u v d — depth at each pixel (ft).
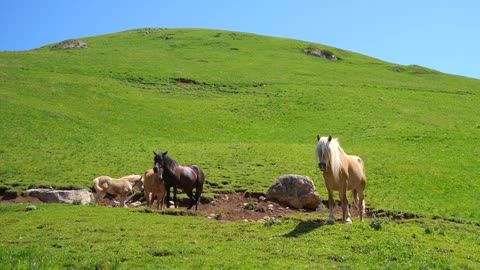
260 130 162.30
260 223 56.18
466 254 45.57
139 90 203.10
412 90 237.25
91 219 59.57
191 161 109.70
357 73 279.69
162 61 265.34
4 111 138.10
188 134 151.64
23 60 227.81
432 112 191.01
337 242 46.44
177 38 362.53
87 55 264.31
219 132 157.79
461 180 101.50
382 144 140.05
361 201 57.00
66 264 40.14
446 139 147.13
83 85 191.52
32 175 88.79
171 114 172.45
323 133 157.69
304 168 105.19
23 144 114.01
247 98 205.87
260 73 254.06
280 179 78.28
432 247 46.80
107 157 110.52
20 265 38.19
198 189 74.90
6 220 58.80
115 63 245.45
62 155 108.17
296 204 75.20
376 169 108.27
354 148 132.77
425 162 116.88
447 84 269.03
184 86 219.20
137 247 45.37
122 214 63.16
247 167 104.58
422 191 92.17
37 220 58.65
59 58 243.60
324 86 231.09
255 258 41.93
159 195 71.61
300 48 347.77
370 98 209.26
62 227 54.75
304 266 39.58
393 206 79.41
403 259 42.39
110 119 156.46
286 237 48.55
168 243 47.01
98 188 76.95
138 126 153.48
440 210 79.15
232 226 55.26
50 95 169.78
